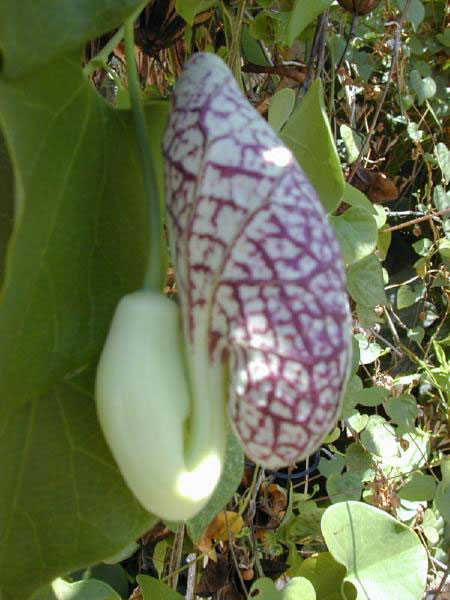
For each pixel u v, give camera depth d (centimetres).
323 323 9
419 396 35
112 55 25
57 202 10
